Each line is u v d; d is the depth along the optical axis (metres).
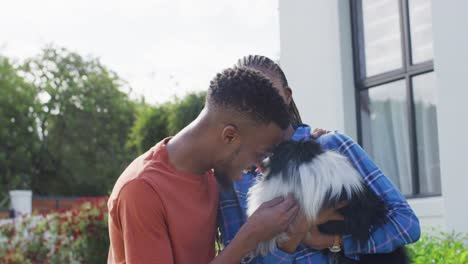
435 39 6.38
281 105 2.79
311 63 7.93
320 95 7.83
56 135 30.88
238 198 3.04
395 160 7.46
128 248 2.73
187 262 2.82
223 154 2.80
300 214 2.79
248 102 2.72
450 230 6.18
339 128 7.61
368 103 7.64
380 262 2.98
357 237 2.84
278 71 3.38
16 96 30.06
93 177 30.75
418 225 2.90
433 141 7.07
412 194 7.21
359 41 7.68
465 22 6.13
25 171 29.86
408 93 7.25
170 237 2.79
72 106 31.19
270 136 2.80
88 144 31.09
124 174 2.88
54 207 20.52
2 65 30.78
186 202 2.82
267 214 2.74
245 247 2.73
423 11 7.14
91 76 31.81
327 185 2.78
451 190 6.21
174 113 16.97
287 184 2.81
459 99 6.17
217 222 3.08
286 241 2.83
